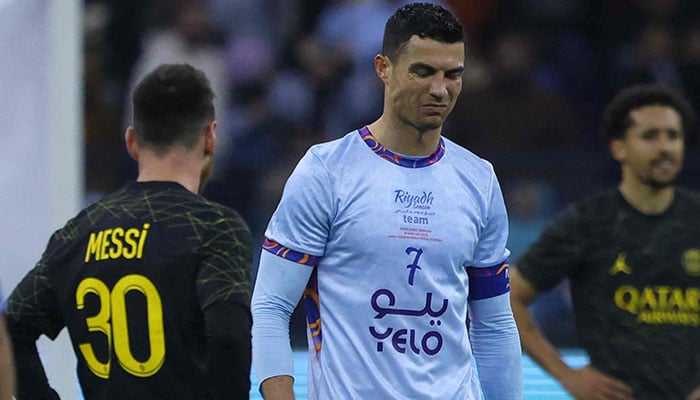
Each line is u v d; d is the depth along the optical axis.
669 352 16.89
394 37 13.66
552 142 41.69
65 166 17.69
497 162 37.41
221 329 11.91
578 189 37.22
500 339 14.65
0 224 17.47
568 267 17.30
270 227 13.98
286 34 43.09
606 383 16.86
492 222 14.34
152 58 40.59
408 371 13.57
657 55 43.38
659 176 16.91
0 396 11.78
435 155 14.12
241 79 41.88
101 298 12.47
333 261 13.77
